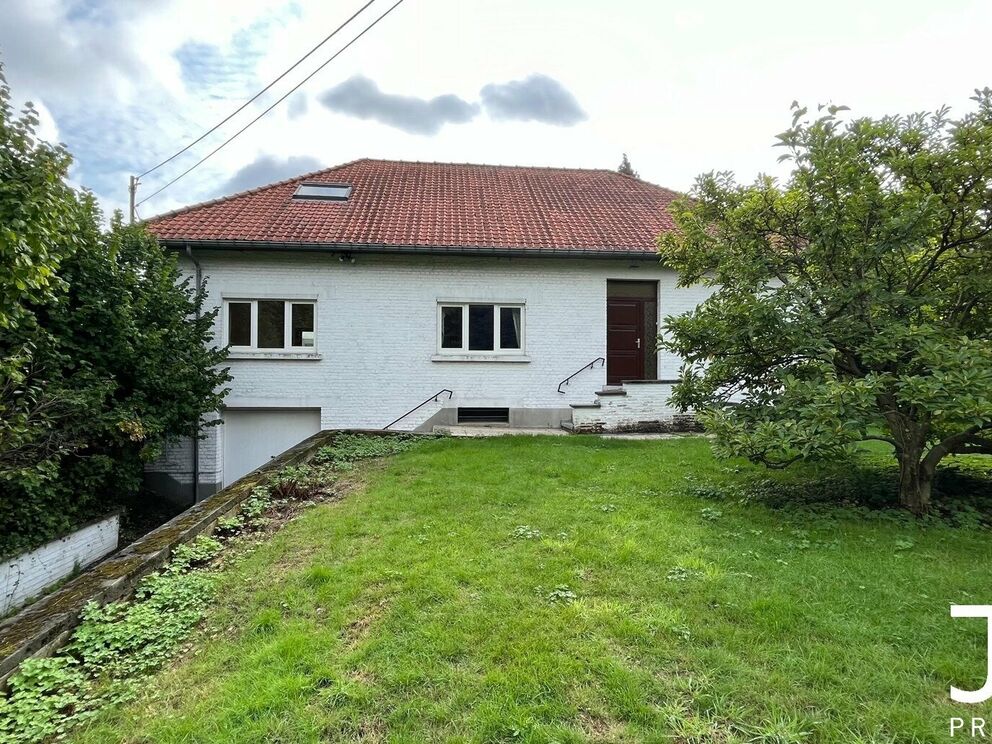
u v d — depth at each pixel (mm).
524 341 10234
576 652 2408
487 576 3211
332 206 10828
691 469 6078
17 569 5609
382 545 3799
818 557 3463
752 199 5035
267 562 3594
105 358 6824
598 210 11797
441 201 11594
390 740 1933
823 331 4461
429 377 9992
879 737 1888
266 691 2188
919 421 4469
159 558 3441
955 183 4141
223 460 9695
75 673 2365
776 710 2021
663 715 1998
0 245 3402
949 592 2949
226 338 9586
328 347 9766
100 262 6746
